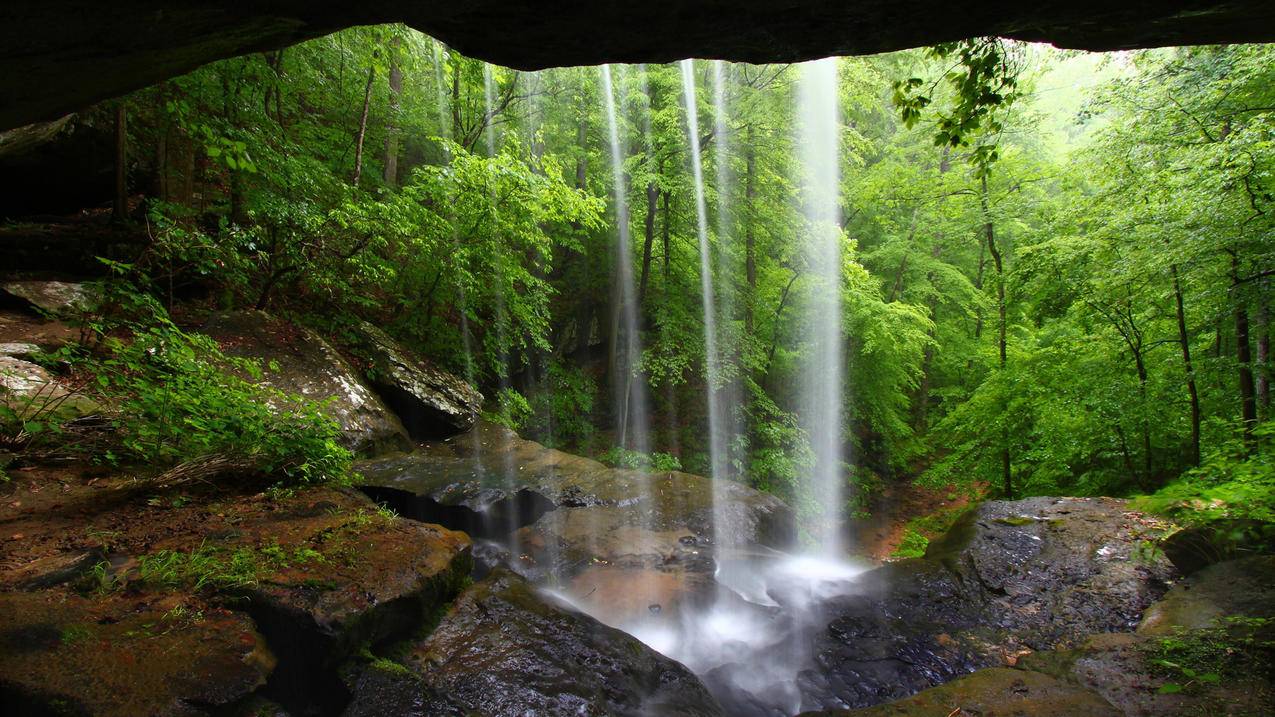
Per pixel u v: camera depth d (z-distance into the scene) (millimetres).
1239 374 6582
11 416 3594
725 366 11055
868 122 14523
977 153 3379
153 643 2074
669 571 4293
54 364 4742
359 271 7754
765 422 12039
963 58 2990
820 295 11883
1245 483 4020
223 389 4273
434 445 7207
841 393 13125
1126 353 7695
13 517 2973
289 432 4109
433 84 11586
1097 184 7551
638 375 12094
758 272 12875
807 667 3318
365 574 2727
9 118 2090
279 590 2482
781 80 10344
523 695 2449
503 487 5402
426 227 7934
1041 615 3686
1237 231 5395
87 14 1571
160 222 6668
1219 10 2068
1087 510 4910
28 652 1893
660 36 2172
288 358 6414
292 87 8500
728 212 11086
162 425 3891
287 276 7711
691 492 5867
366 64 8836
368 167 10250
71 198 9008
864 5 2029
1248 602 3043
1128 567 3994
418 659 2586
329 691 2367
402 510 5242
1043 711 2451
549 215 8789
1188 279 6129
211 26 1866
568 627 3010
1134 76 6965
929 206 10367
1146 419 6988
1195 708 2309
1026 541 4527
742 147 10758
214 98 6809
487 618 2949
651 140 10008
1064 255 7578
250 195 7027
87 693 1773
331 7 1880
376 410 6691
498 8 1979
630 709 2564
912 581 4184
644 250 11328
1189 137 6340
